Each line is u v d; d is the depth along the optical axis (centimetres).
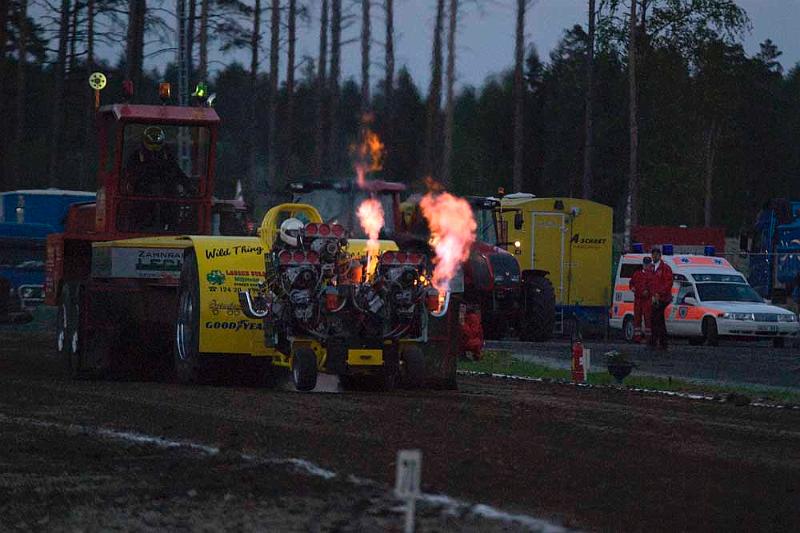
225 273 4616
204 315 4575
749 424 3656
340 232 4312
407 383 4412
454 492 2438
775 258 12419
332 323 4312
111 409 3822
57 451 2958
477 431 3309
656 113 19850
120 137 5838
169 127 5906
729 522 2202
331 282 4312
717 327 9488
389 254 4341
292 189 7250
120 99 5975
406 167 16100
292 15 13512
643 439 3209
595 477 2611
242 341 4584
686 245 15925
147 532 2125
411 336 4419
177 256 5078
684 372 6031
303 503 2314
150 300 5112
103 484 2544
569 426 3447
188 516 2228
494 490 2459
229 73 15838
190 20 12269
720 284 9894
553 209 10775
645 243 15800
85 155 15362
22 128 16638
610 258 10894
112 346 5150
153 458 2856
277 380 4950
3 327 9494
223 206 6022
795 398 4744
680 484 2548
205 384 4766
